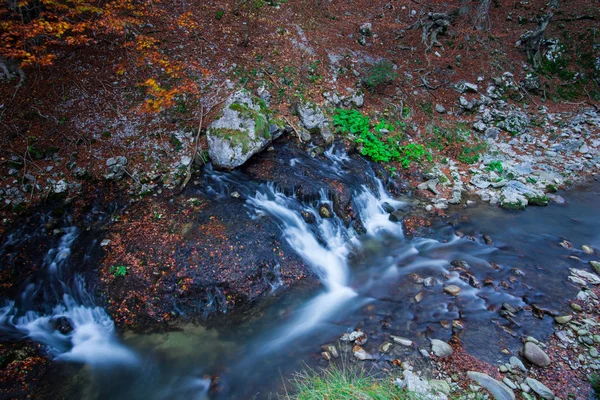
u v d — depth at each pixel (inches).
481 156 376.8
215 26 370.6
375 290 230.1
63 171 251.6
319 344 188.7
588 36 496.4
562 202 330.0
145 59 313.0
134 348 186.5
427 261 256.1
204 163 280.8
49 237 227.3
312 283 231.8
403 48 438.3
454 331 194.2
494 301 217.0
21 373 169.0
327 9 462.0
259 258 226.1
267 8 426.6
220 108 299.4
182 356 182.7
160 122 290.2
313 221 268.2
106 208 245.6
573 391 158.1
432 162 356.8
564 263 252.8
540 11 526.0
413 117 387.5
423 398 146.7
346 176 305.9
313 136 328.5
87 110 279.1
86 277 208.8
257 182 278.1
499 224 297.7
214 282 211.2
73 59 297.1
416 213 305.4
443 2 486.0
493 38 485.1
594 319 200.8
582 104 458.0
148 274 209.5
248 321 203.3
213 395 163.2
